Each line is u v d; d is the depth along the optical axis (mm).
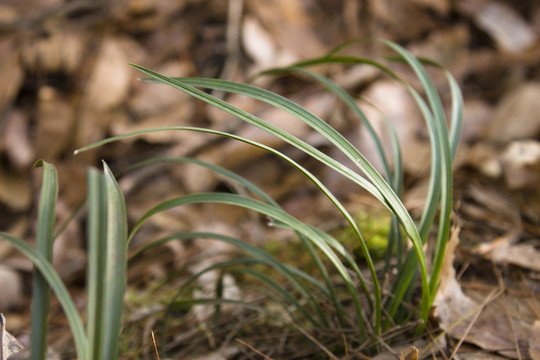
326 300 629
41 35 1176
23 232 1015
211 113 1072
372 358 542
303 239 573
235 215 939
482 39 1168
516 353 548
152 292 782
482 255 646
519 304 593
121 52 1152
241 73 1137
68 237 975
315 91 1086
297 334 604
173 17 1210
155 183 1000
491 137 923
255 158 989
